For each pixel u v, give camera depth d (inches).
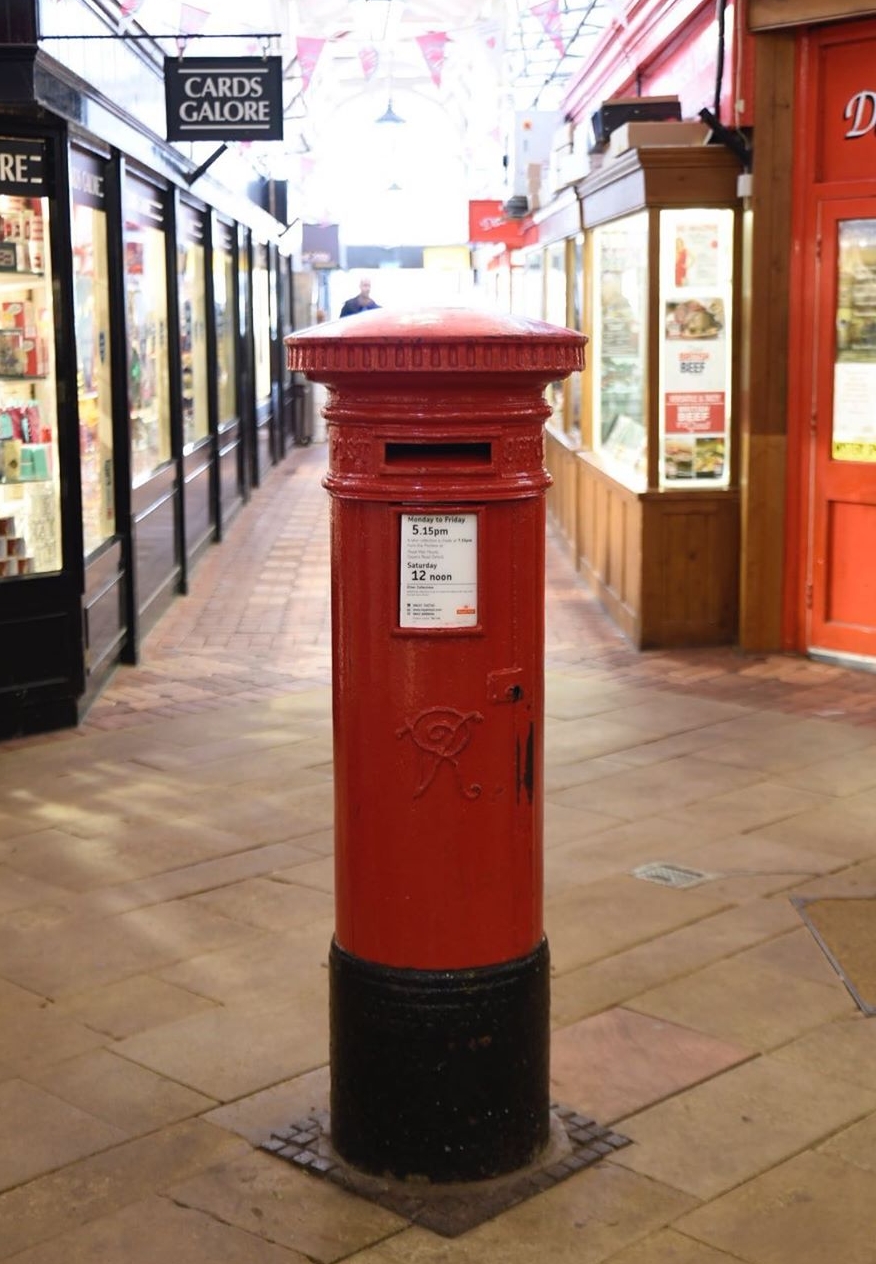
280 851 214.5
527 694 125.0
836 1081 145.5
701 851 214.1
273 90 329.7
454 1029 125.2
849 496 329.4
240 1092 144.3
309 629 379.6
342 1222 122.1
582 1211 123.3
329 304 1339.8
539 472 123.8
